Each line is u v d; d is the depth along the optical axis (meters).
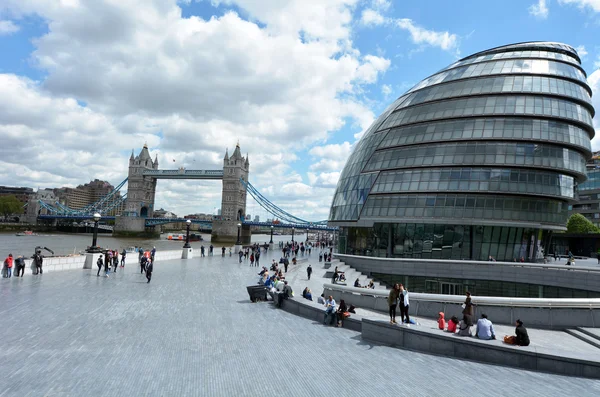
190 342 14.19
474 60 53.69
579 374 11.81
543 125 45.12
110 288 25.64
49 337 14.07
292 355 13.16
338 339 15.66
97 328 15.62
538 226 44.06
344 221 54.00
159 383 10.12
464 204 44.62
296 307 20.72
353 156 61.50
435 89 52.59
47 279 28.36
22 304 19.48
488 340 13.72
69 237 181.12
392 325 15.13
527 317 20.17
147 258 34.91
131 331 15.36
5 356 11.85
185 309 20.19
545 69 48.47
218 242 183.38
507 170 44.47
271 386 10.24
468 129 46.53
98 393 9.31
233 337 15.20
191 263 47.75
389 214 47.84
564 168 44.62
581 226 79.94
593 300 19.88
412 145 49.62
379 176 51.22
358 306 24.45
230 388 9.98
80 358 11.91
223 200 198.38
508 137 44.72
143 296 23.33
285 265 41.25
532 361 12.45
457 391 10.30
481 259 44.34
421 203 46.28
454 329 15.66
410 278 40.59
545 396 10.09
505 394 10.18
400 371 11.88
